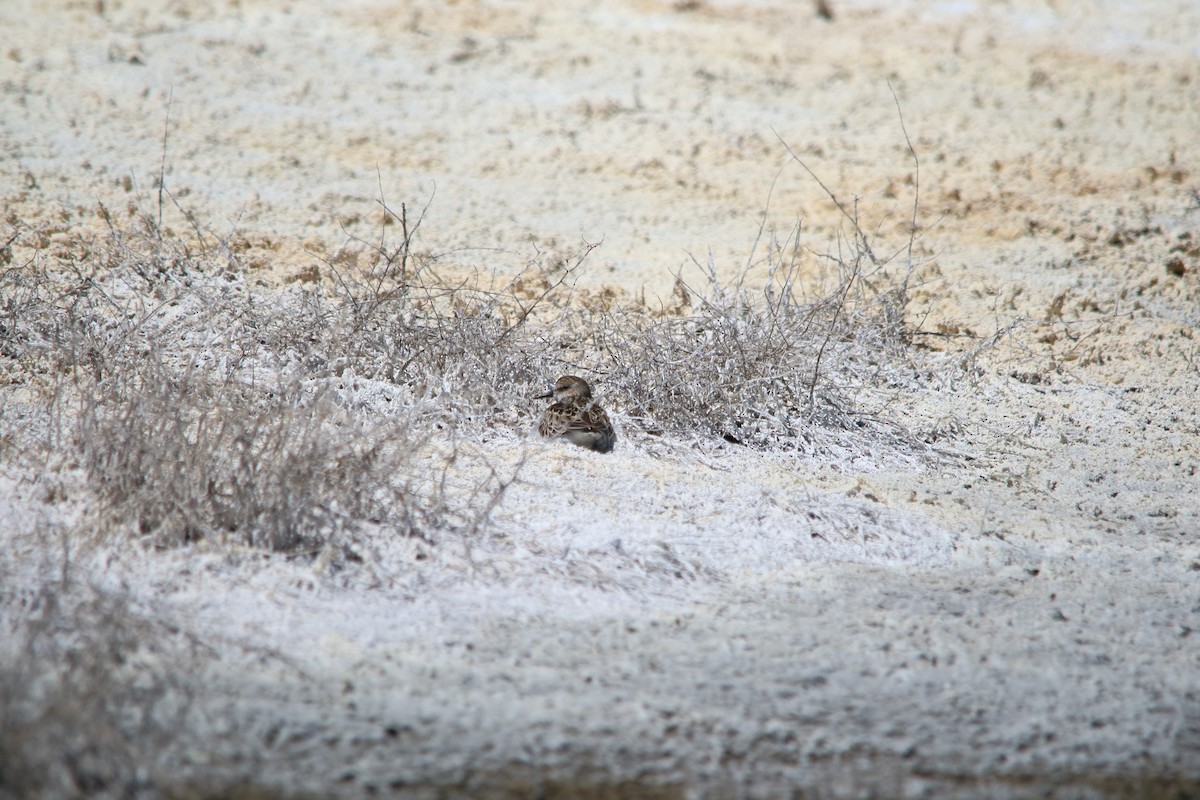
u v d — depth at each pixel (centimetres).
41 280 1817
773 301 1962
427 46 3384
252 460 1270
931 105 3241
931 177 2761
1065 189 2738
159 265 1977
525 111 3034
